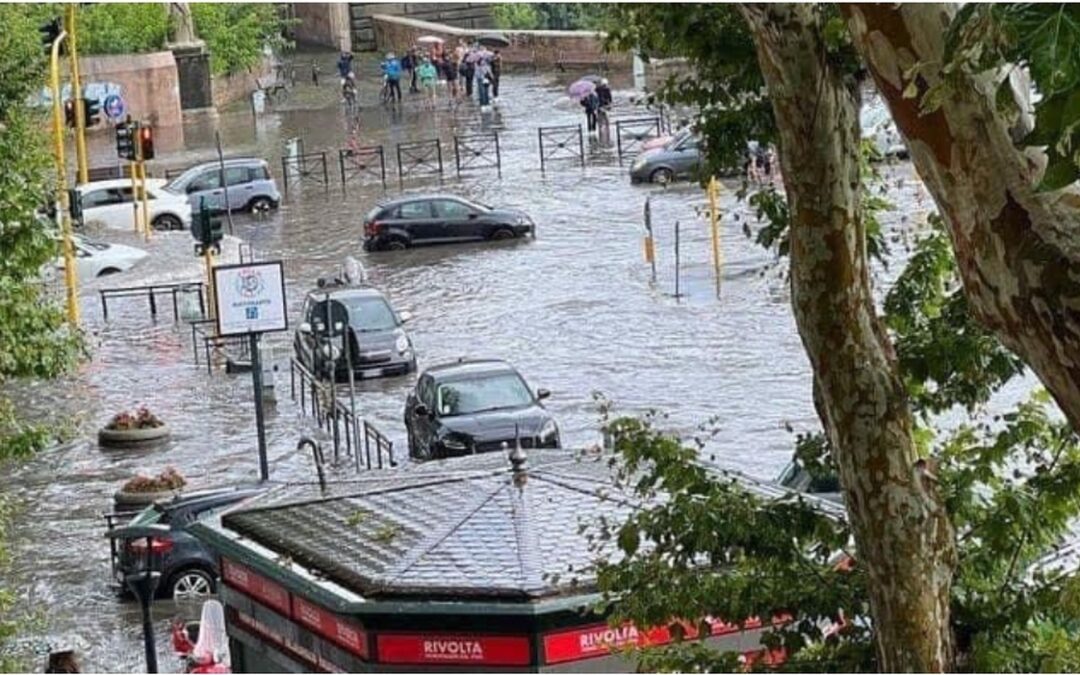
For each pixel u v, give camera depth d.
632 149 143.12
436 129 157.50
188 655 46.22
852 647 26.30
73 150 144.00
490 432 70.00
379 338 84.19
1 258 46.34
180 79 169.25
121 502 65.88
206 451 74.12
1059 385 15.78
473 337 90.88
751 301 92.75
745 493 26.77
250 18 181.25
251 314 65.62
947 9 16.56
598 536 30.31
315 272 108.81
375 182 139.25
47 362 47.59
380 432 75.75
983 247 16.31
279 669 34.84
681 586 26.28
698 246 106.38
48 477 71.38
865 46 16.86
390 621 31.73
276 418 79.12
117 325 98.44
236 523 36.03
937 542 24.89
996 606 25.72
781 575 26.38
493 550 32.53
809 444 29.75
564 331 90.31
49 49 86.69
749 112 29.89
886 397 24.97
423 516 34.16
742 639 30.72
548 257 108.56
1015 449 27.84
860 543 25.17
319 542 34.22
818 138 24.77
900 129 16.84
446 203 114.88
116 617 55.22
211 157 149.50
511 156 144.50
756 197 30.28
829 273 24.97
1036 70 13.30
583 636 31.23
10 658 45.88
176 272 107.06
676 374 80.38
